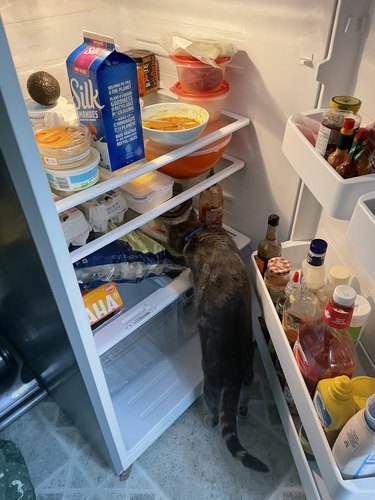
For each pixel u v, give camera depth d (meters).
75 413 1.08
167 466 1.11
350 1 0.69
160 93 1.10
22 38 0.94
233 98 0.99
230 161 1.10
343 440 0.64
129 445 1.06
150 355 1.29
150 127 0.84
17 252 0.68
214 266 0.94
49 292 0.66
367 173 0.61
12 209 0.59
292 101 0.87
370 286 0.83
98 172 0.73
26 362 1.23
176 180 1.06
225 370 1.01
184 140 0.82
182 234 1.08
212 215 1.07
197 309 0.97
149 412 1.14
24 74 0.97
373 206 0.57
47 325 0.79
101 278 0.92
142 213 0.87
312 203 1.00
